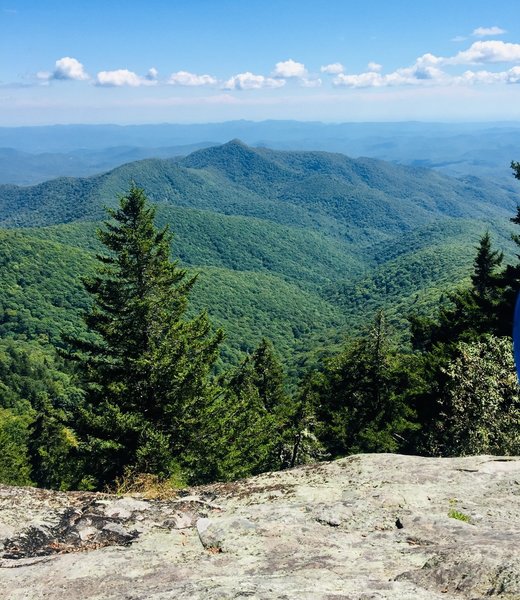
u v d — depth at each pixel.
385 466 8.56
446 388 22.66
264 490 7.94
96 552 5.70
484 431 17.61
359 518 6.48
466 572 4.11
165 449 16.12
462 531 5.73
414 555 5.06
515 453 17.14
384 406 32.03
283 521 6.42
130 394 17.84
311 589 4.01
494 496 7.07
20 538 6.20
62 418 18.36
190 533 6.36
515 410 17.48
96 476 18.03
